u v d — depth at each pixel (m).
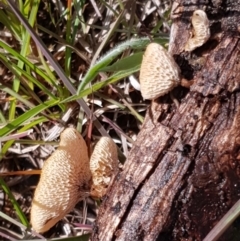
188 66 0.17
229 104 0.16
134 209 0.16
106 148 0.17
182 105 0.16
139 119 0.22
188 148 0.16
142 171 0.16
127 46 0.20
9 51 0.21
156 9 0.23
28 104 0.22
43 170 0.16
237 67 0.16
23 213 0.22
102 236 0.16
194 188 0.16
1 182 0.22
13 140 0.22
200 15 0.16
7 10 0.22
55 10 0.24
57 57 0.24
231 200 0.16
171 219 0.16
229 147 0.16
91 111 0.21
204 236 0.16
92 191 0.17
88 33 0.23
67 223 0.23
